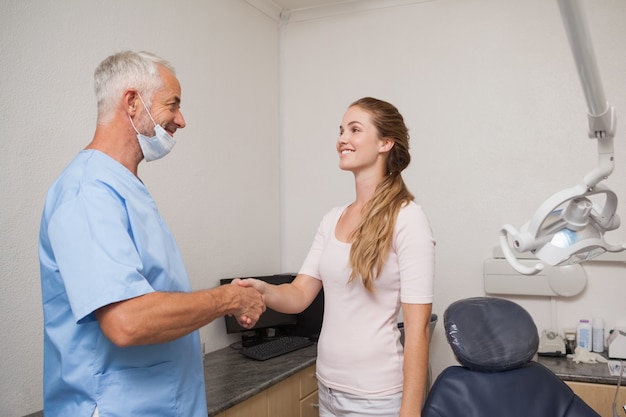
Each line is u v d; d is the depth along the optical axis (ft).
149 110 4.43
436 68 10.28
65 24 6.28
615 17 9.08
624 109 9.00
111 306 3.67
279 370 7.69
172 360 4.40
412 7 10.48
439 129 10.23
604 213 3.67
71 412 4.08
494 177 9.84
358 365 4.85
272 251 11.05
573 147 9.36
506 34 9.80
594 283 9.14
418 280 4.73
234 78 9.85
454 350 5.35
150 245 4.29
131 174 4.45
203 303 4.05
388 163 5.46
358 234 4.99
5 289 5.58
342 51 11.07
